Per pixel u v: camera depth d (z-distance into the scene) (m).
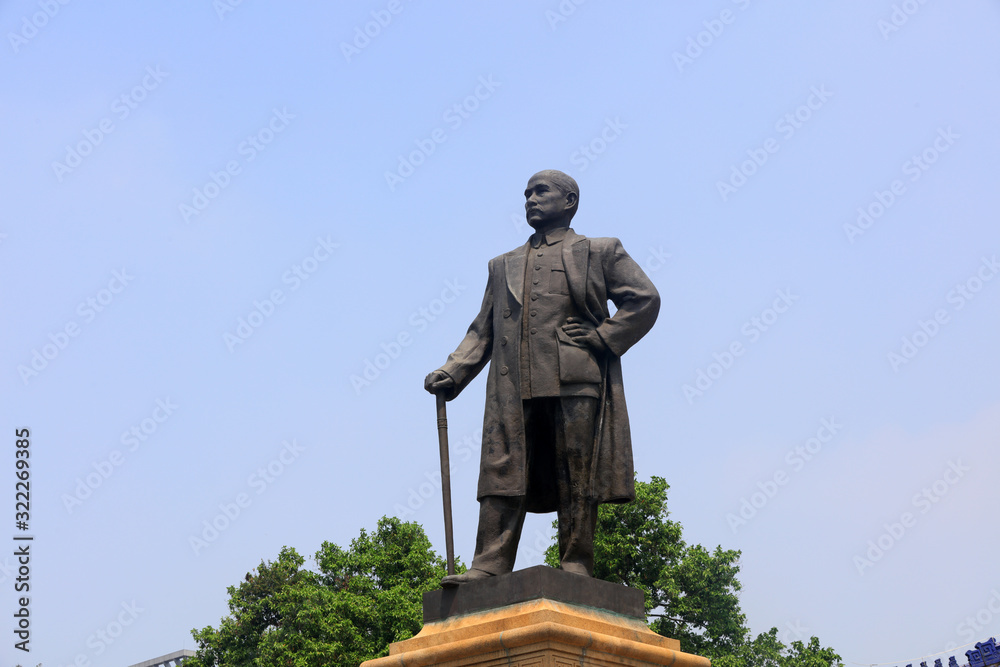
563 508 7.86
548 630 6.64
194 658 30.73
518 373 8.01
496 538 7.79
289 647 26.08
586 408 7.94
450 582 7.48
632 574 26.44
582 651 6.88
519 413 7.94
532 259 8.34
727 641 25.89
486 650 6.91
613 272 8.26
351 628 25.48
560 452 7.91
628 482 7.91
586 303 8.15
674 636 25.66
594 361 8.04
